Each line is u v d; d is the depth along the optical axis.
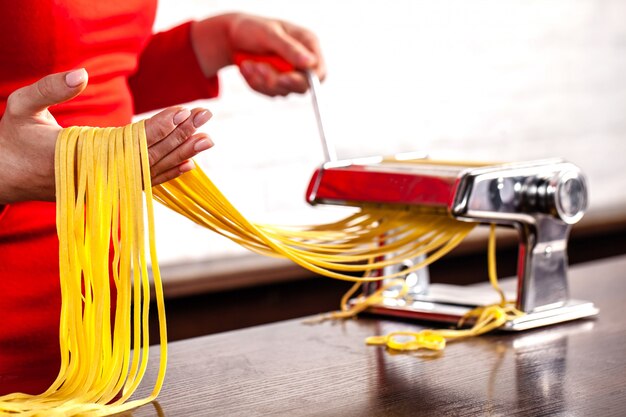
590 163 3.62
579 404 0.94
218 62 1.69
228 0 2.74
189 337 2.59
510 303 1.29
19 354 1.27
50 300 1.29
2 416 0.87
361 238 1.25
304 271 2.72
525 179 1.24
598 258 3.52
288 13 2.86
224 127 2.73
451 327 1.27
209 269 2.60
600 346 1.15
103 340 0.95
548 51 3.45
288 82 1.54
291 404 0.95
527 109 3.42
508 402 0.95
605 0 3.58
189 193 1.01
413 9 3.10
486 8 3.27
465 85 3.25
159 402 0.96
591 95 3.59
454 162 1.27
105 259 0.94
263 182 2.82
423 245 1.26
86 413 0.90
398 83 3.09
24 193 0.97
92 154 0.92
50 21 1.18
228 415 0.92
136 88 1.75
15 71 1.20
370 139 3.04
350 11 2.96
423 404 0.95
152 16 1.38
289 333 1.25
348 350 1.16
